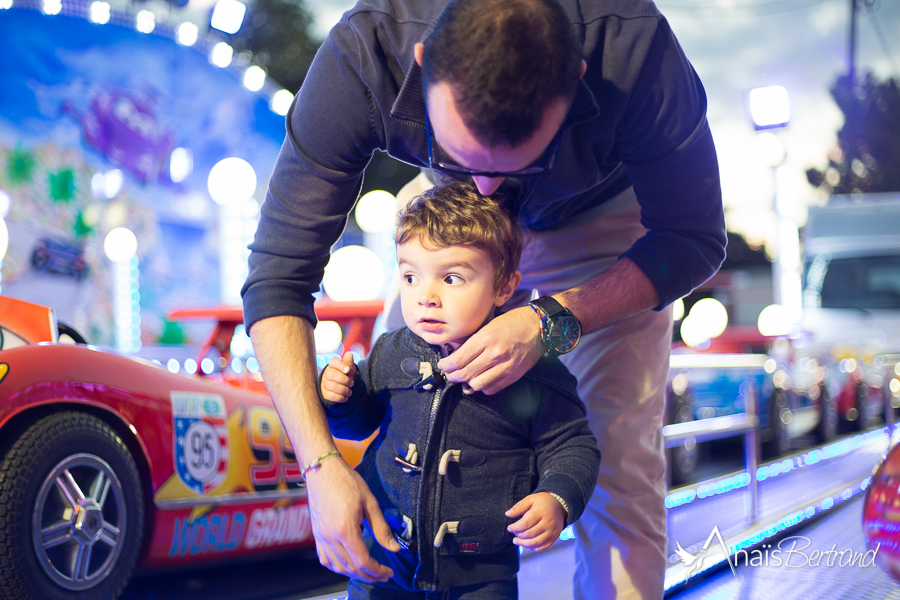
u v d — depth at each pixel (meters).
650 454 2.00
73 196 8.63
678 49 1.49
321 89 1.45
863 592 2.64
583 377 2.01
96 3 8.71
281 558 3.54
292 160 1.51
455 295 1.46
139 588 2.96
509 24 1.11
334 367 1.52
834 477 5.18
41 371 2.46
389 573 1.36
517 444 1.54
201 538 2.88
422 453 1.52
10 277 8.12
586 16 1.41
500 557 1.54
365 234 7.52
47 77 8.48
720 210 1.71
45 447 2.39
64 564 2.43
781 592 2.66
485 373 1.41
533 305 1.49
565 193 1.66
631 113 1.49
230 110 9.88
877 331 8.83
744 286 10.61
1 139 8.15
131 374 2.75
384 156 17.22
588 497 1.46
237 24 9.53
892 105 22.55
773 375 7.02
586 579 2.03
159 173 9.31
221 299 9.84
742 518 3.85
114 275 8.91
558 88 1.13
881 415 8.66
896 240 9.32
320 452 1.41
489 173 1.24
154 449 2.73
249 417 3.09
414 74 1.30
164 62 9.32
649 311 1.98
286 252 1.54
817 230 9.71
